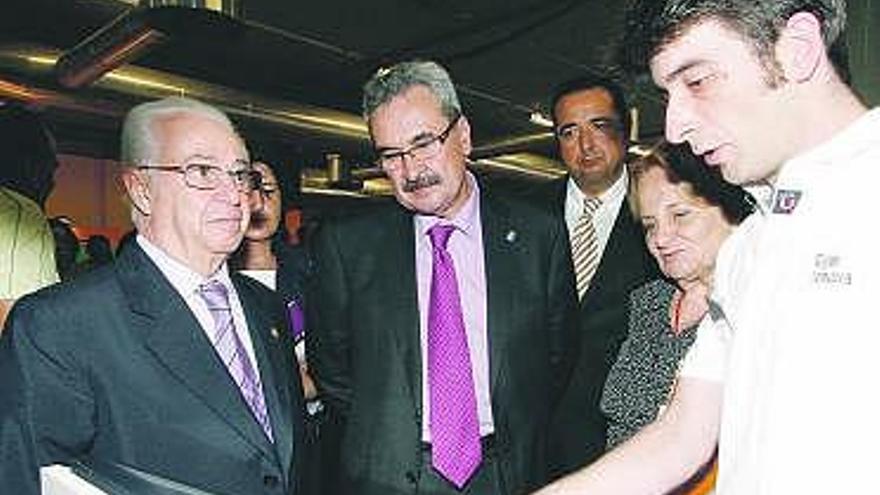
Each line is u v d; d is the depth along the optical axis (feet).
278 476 5.14
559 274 7.01
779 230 3.43
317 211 39.24
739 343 3.60
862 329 3.15
